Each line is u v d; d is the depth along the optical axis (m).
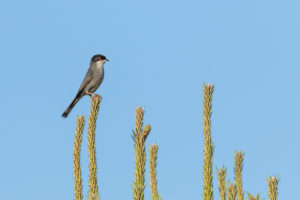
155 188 8.24
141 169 7.55
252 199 6.71
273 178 6.86
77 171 8.24
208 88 8.23
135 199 6.71
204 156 7.86
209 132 8.01
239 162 7.71
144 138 7.82
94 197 6.80
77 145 8.37
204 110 8.16
